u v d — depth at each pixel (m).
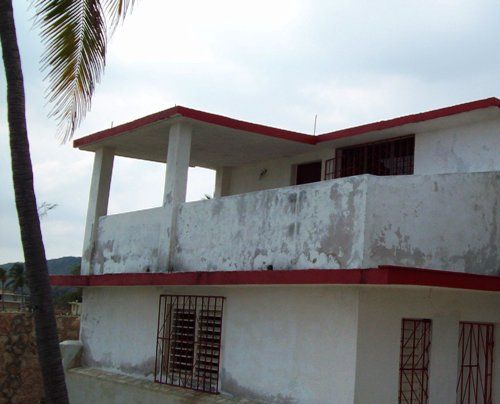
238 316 10.66
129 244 13.28
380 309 8.87
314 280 8.66
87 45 8.65
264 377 9.94
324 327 9.10
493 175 9.70
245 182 15.58
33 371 16.67
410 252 8.80
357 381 8.55
